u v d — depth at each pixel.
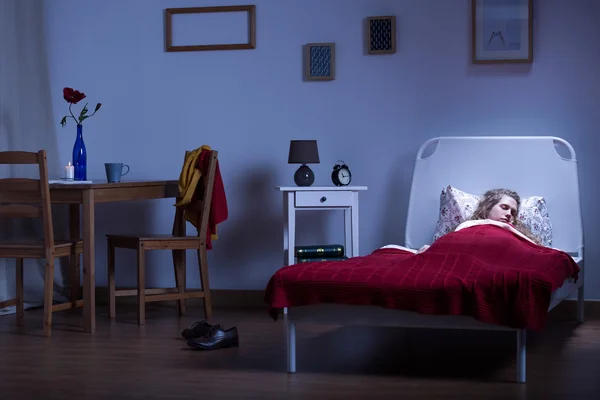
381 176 4.69
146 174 4.94
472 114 4.59
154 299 4.23
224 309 4.68
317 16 4.72
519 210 4.16
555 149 4.43
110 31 4.95
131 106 4.94
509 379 2.99
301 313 3.10
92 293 3.97
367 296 2.99
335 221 4.75
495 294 2.89
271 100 4.79
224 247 4.86
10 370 3.16
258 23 4.79
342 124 4.71
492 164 4.43
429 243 4.45
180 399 2.73
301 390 2.84
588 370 3.12
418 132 4.64
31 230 4.68
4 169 4.61
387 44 4.64
